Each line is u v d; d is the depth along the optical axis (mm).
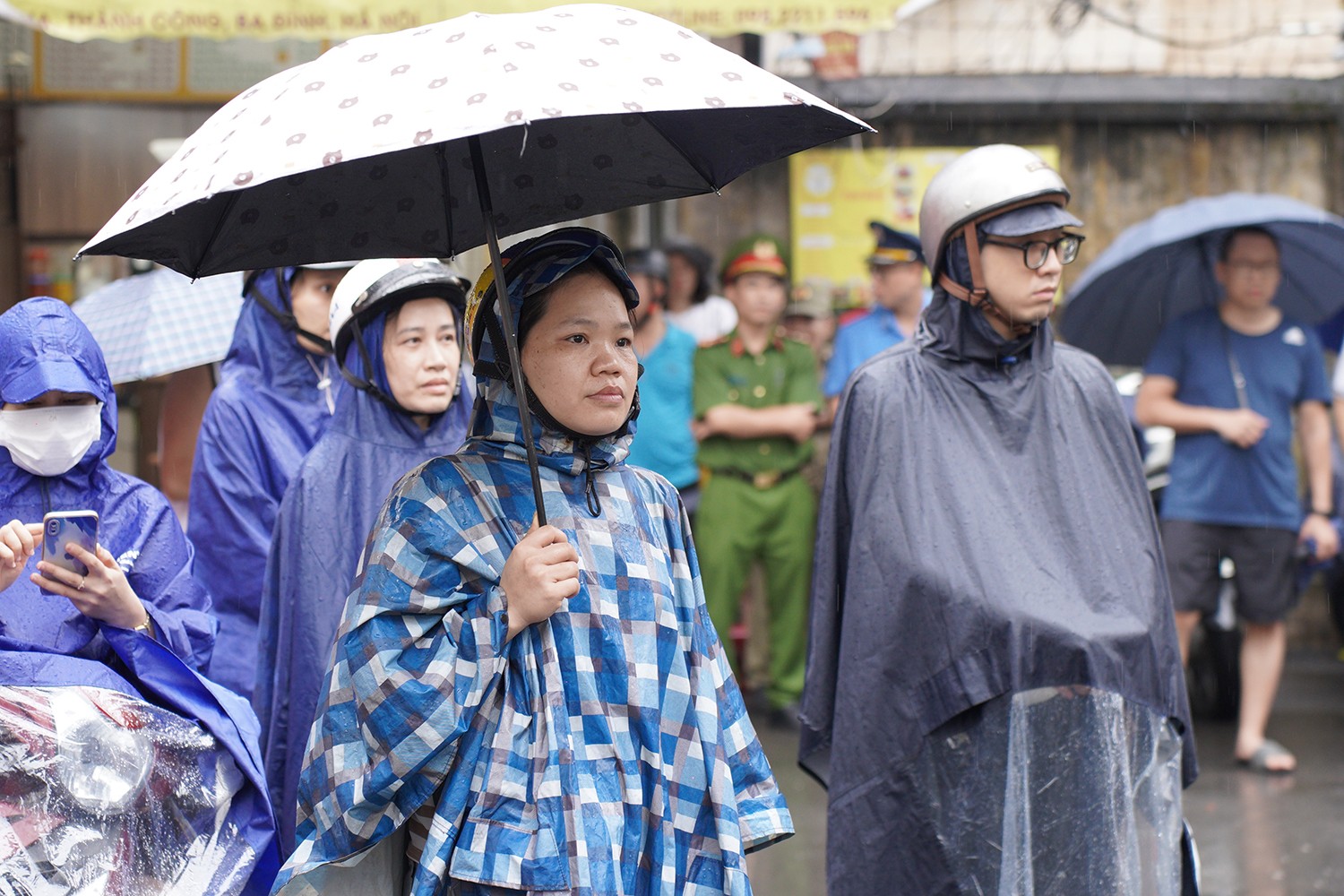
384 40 3432
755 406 10406
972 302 5246
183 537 4590
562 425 3678
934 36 13203
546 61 3223
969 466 5168
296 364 6477
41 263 12008
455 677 3463
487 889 3438
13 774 3926
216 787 4219
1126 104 13406
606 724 3555
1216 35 13344
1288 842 7867
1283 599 9320
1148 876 5059
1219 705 10609
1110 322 9812
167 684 4223
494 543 3588
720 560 10383
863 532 5184
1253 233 9172
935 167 13586
